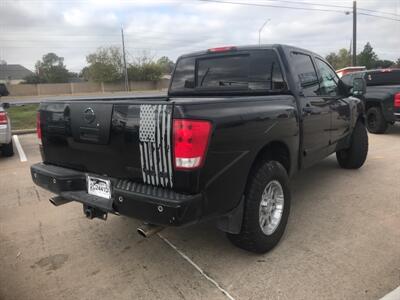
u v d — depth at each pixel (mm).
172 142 2633
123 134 2889
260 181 3242
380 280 3047
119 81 66250
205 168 2691
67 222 4367
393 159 7156
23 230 4176
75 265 3412
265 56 4207
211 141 2703
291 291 2938
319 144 4676
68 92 62438
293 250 3566
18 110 20906
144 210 2729
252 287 3006
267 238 3410
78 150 3316
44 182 3535
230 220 3152
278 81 4113
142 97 4562
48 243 3848
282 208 3609
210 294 2936
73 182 3346
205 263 3381
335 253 3490
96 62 64625
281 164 3754
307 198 5004
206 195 2746
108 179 3080
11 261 3504
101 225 4254
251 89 4336
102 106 3010
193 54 4832
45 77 88125
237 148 2947
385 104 9852
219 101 2889
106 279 3176
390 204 4738
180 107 2602
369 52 64750
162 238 3885
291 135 3758
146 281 3133
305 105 4168
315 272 3184
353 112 5785
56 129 3469
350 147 6160
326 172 6250
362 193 5168
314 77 4672
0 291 3033
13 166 7309
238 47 4418
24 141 10492
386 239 3762
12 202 5102
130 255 3564
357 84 5625
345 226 4090
